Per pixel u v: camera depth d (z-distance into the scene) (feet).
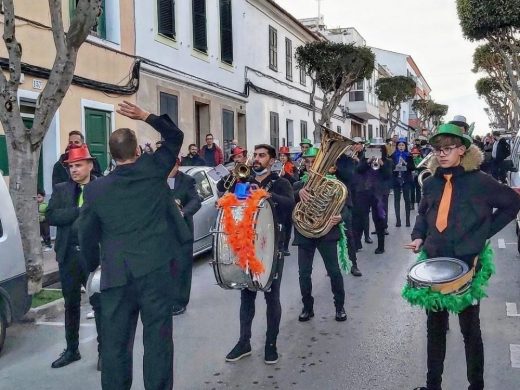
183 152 59.88
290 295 27.27
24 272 21.09
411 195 55.93
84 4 25.86
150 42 54.34
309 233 22.07
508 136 70.28
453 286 13.25
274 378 17.56
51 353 20.51
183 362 19.06
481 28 79.30
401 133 208.23
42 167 41.63
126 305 13.94
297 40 97.60
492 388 16.49
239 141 75.97
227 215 16.87
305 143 38.09
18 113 26.37
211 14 66.95
